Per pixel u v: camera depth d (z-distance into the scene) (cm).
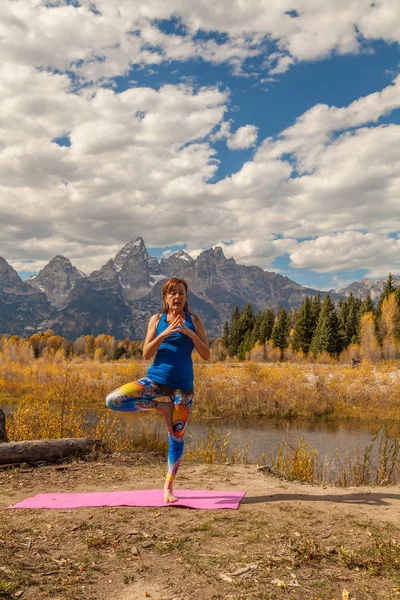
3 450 660
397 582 272
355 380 2783
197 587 267
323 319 6475
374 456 1246
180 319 416
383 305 6322
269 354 7012
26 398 1337
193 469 647
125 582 273
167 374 424
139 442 991
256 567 293
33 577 275
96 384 2920
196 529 364
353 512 414
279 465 788
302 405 2241
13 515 408
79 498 464
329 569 291
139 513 409
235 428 1864
